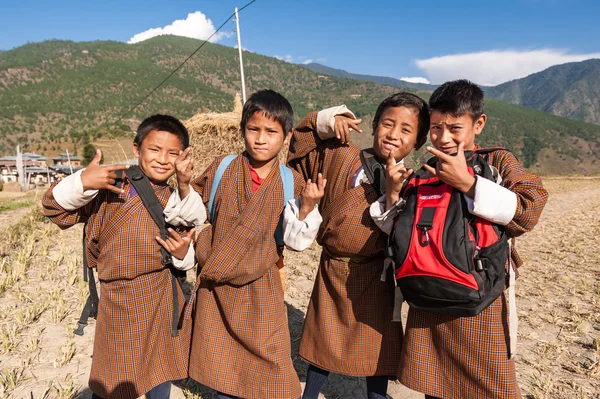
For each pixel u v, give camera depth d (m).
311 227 2.25
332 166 2.56
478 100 2.14
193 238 2.59
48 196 2.17
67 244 7.40
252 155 2.36
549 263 6.68
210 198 2.46
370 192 2.40
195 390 3.14
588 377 3.33
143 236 2.28
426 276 1.98
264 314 2.39
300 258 6.70
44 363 3.43
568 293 5.20
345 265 2.51
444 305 2.00
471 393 2.13
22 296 4.75
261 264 2.33
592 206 15.09
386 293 2.54
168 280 2.46
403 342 2.38
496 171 2.10
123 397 2.34
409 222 2.10
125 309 2.31
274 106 2.29
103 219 2.31
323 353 2.62
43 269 5.82
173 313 2.47
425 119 2.41
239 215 2.36
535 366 3.47
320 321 2.62
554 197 19.19
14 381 3.15
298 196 2.50
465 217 2.01
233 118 11.41
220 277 2.29
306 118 2.63
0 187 36.44
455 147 2.18
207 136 11.25
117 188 2.18
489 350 2.06
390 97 2.42
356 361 2.54
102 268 2.31
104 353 2.36
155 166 2.35
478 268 1.95
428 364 2.23
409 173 2.11
